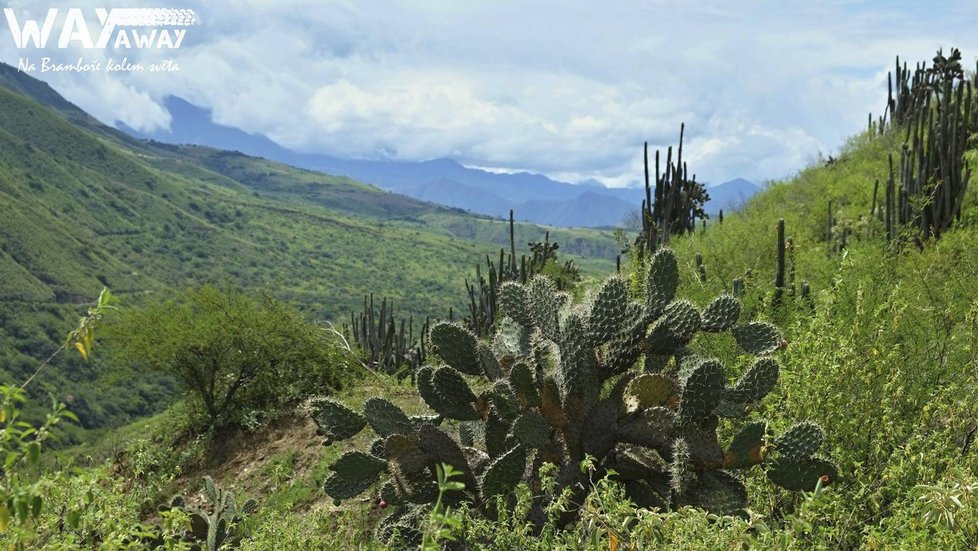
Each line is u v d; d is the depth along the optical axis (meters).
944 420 4.42
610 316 4.69
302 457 8.88
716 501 4.11
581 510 3.52
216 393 10.75
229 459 9.74
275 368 10.62
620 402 4.56
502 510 3.93
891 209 10.41
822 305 5.70
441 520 2.25
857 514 3.82
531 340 5.00
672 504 4.21
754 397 4.43
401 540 4.55
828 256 10.06
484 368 4.98
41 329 129.75
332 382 10.83
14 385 2.21
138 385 95.56
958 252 8.21
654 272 4.86
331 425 5.17
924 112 15.40
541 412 4.55
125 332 10.53
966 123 11.70
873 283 6.14
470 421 5.13
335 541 5.07
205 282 11.04
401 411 5.14
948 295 6.08
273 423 10.07
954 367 4.88
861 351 4.67
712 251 10.04
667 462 4.38
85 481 3.43
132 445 9.78
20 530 2.56
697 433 4.28
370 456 4.79
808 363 4.62
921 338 5.18
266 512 6.96
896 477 3.77
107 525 3.58
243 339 10.33
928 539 3.21
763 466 4.18
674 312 4.76
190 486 9.31
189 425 10.63
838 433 4.29
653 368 4.79
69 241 178.62
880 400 4.39
